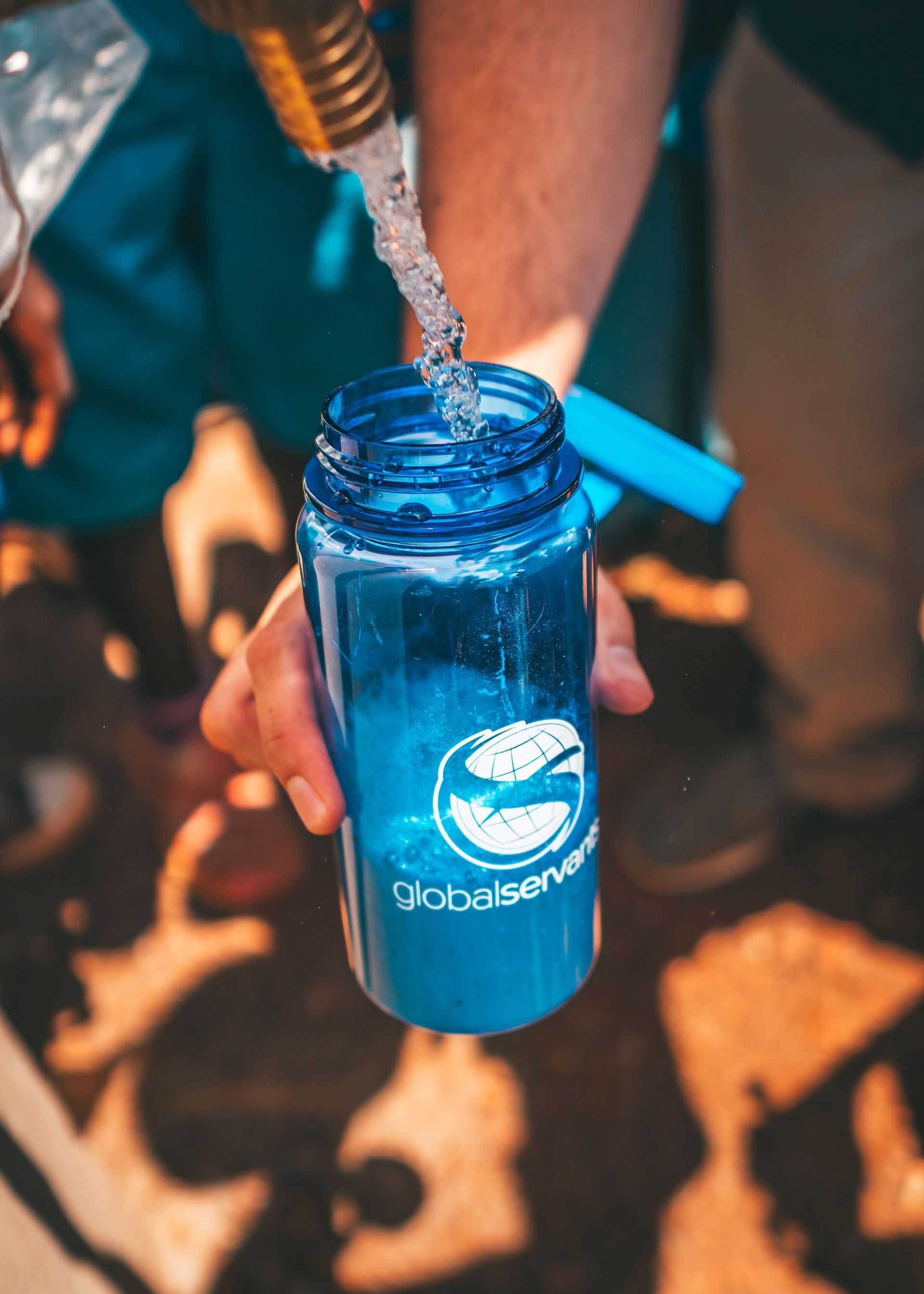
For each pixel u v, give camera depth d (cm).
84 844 229
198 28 157
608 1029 189
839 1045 183
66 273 167
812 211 157
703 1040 186
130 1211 156
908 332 158
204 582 272
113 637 270
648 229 170
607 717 237
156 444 185
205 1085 186
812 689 195
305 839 220
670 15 101
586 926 80
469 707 66
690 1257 160
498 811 69
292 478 203
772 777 210
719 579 261
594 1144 174
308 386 178
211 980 202
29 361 144
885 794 210
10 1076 113
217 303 179
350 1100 182
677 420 195
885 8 140
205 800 211
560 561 65
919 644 190
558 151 98
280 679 77
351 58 57
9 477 182
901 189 151
